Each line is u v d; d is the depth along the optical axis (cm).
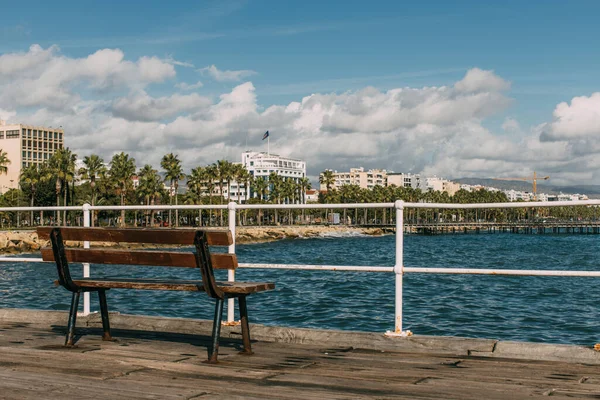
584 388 419
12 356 516
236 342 592
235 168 12531
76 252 562
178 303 1778
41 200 10650
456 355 530
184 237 506
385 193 16925
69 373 455
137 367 477
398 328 566
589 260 4941
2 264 4266
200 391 406
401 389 414
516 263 4600
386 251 6369
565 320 1591
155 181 11125
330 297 2017
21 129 18250
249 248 7175
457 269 527
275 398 391
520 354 520
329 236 13725
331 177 16250
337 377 448
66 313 700
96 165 9881
